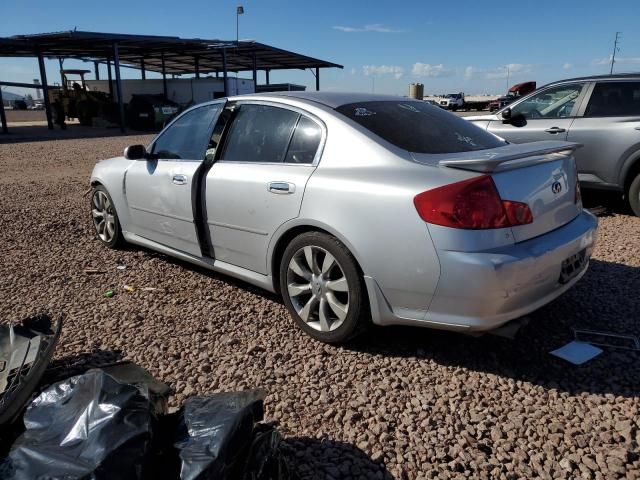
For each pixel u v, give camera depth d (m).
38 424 2.05
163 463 1.96
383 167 3.21
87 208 7.66
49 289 4.54
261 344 3.53
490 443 2.58
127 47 29.31
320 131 3.55
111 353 3.44
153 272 4.90
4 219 6.97
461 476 2.38
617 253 5.20
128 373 2.84
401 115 3.73
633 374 3.12
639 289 4.29
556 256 3.08
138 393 2.12
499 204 2.89
